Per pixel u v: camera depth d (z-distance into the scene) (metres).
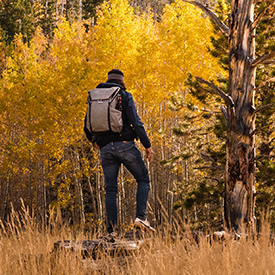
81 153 27.88
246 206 6.36
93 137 4.60
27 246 3.91
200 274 2.99
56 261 3.53
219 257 3.24
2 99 26.56
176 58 23.00
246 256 3.17
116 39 23.75
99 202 25.81
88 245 3.95
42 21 56.84
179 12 23.59
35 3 61.53
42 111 24.66
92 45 24.16
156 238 3.68
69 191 28.39
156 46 23.48
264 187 11.23
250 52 6.65
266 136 12.71
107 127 4.29
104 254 3.83
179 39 22.97
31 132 29.08
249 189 6.38
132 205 25.95
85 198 31.41
